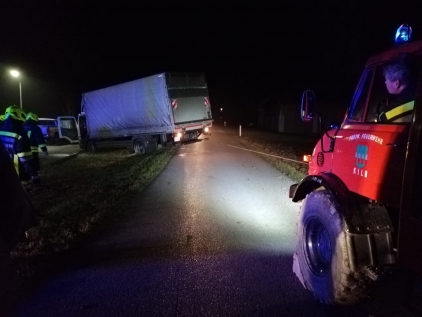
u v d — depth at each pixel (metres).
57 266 5.05
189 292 4.21
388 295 3.16
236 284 4.36
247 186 10.01
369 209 3.27
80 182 11.88
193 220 7.00
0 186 2.18
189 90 19.06
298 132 34.00
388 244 3.15
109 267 4.96
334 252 3.35
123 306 3.96
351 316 3.58
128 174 12.65
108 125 21.77
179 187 10.25
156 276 4.64
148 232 6.38
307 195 4.04
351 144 3.56
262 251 5.35
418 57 3.01
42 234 6.27
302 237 4.06
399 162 2.87
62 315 3.82
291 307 3.81
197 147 20.88
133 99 19.62
